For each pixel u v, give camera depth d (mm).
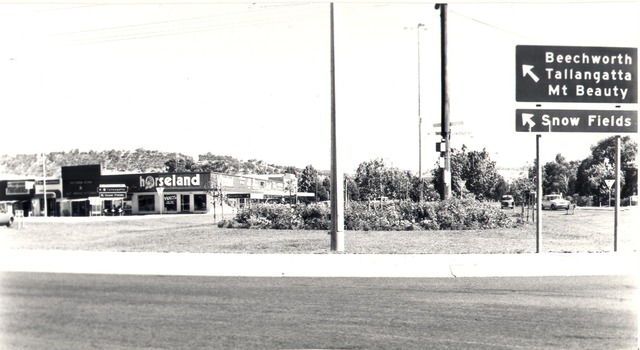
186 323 7246
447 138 17422
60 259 13570
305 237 16688
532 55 13562
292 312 7848
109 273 11758
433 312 7852
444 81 17047
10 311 7938
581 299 8695
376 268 12031
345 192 19094
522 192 17922
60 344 6371
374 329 6945
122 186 40094
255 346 6250
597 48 13641
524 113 13547
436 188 18781
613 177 16719
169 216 34062
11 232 19391
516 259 12820
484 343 6355
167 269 12203
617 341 6449
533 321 7332
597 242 14781
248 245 15367
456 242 15094
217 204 42156
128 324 7199
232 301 8602
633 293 9203
